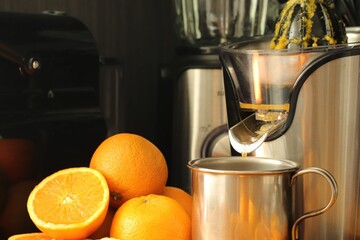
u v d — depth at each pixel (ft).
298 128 2.64
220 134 3.43
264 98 2.67
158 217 2.60
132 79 3.84
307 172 2.43
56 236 2.60
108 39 3.74
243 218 2.41
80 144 3.25
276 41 2.79
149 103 3.94
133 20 3.85
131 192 2.75
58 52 3.15
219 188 2.42
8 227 2.96
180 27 3.80
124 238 2.60
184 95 3.51
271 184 2.41
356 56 2.62
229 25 3.67
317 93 2.61
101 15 3.70
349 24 3.35
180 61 3.57
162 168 2.82
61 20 3.21
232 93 2.78
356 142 2.66
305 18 2.72
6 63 2.95
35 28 3.08
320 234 2.66
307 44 2.70
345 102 2.63
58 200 2.67
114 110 3.67
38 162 3.07
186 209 2.83
